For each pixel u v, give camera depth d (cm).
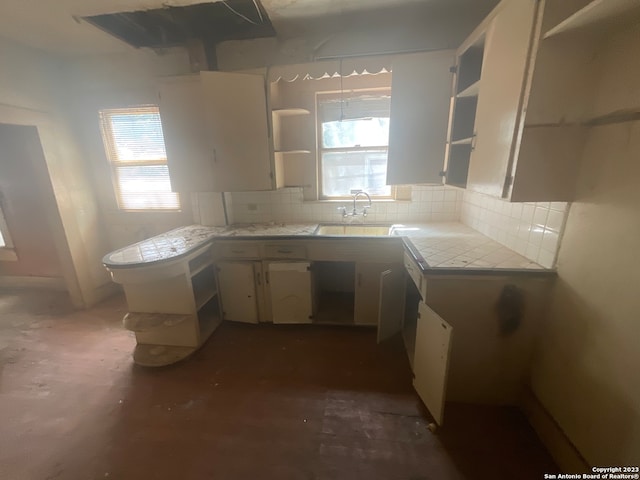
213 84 225
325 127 275
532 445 148
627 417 107
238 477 136
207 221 290
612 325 113
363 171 283
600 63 119
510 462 140
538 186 133
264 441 154
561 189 134
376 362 214
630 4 91
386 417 167
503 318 161
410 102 221
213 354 227
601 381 118
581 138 128
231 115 235
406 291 239
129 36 243
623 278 109
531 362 164
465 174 221
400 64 215
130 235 332
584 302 128
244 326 265
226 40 256
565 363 139
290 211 297
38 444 155
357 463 141
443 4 209
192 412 174
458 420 163
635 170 104
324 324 266
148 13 212
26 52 251
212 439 156
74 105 295
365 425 162
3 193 328
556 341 145
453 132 213
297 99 265
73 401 184
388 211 283
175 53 271
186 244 229
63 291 350
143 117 296
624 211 108
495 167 150
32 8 191
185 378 202
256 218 303
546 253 154
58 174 279
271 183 250
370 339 242
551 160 130
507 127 139
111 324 275
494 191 151
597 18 102
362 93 260
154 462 144
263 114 237
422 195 275
